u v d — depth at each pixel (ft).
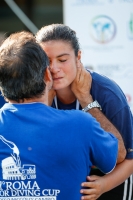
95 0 16.66
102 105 7.43
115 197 8.36
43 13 18.92
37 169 5.92
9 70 5.99
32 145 5.94
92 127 6.16
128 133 7.47
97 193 6.55
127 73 16.97
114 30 16.78
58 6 18.90
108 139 6.35
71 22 16.80
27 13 18.93
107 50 16.89
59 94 7.67
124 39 16.80
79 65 7.33
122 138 7.26
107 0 16.63
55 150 5.94
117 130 7.14
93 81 7.43
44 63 6.17
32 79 6.03
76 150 6.00
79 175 6.10
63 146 5.96
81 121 6.12
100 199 8.38
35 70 6.03
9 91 6.10
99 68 17.01
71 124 6.06
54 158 5.94
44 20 18.97
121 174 7.13
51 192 5.98
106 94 7.37
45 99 6.34
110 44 16.85
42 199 5.97
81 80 7.29
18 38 6.25
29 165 5.92
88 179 6.31
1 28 19.43
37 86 6.11
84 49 16.92
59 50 6.93
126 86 17.04
